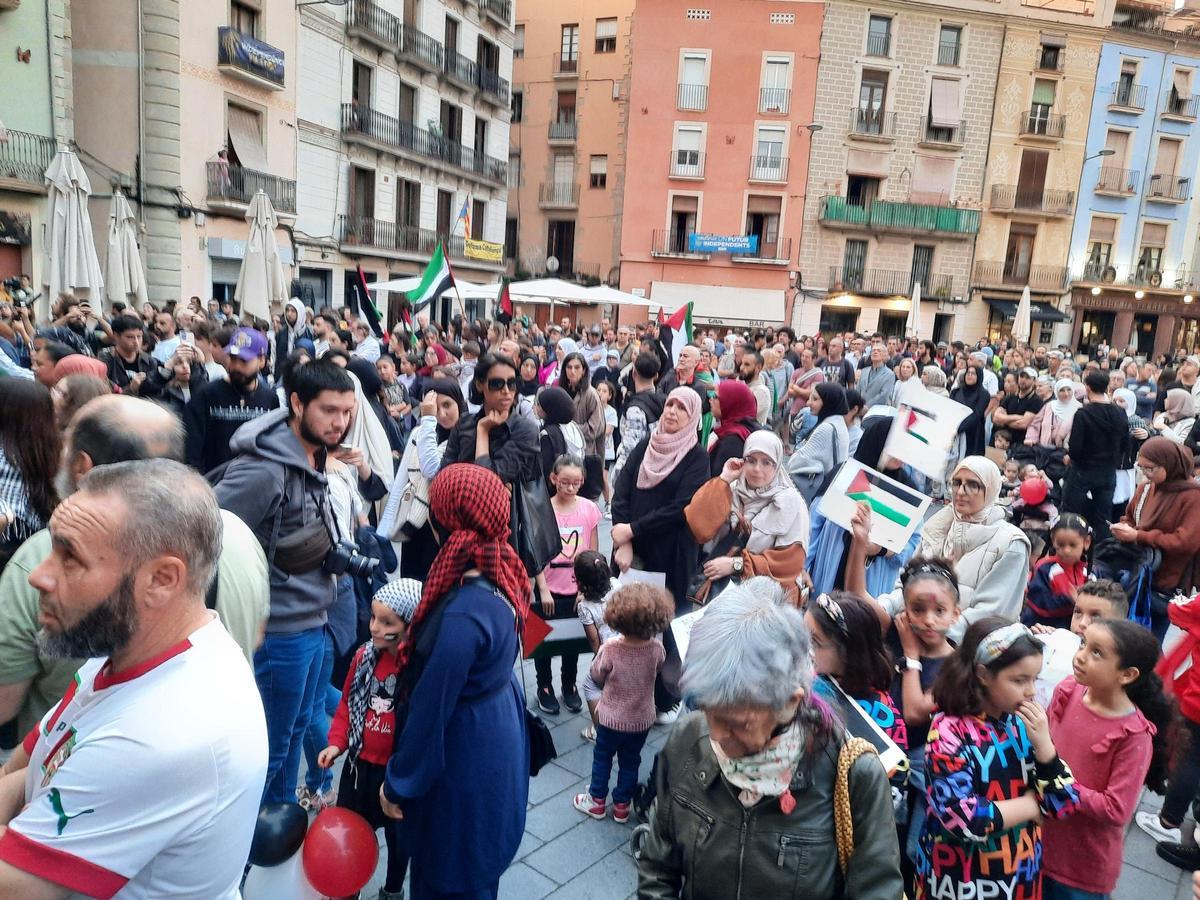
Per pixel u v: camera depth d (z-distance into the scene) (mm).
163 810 1351
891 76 31047
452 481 2355
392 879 2822
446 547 2361
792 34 30734
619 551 4223
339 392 2773
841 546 4422
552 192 37375
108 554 1361
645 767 3838
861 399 7020
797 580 3809
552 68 36750
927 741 2379
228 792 1432
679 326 11836
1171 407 8883
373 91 24781
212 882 1451
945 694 2328
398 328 13047
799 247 32031
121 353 6758
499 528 2369
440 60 27438
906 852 2484
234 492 2666
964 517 3611
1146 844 3604
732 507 3947
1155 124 32938
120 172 17578
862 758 1707
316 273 23406
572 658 4402
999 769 2240
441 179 28828
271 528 2760
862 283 32438
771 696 1557
